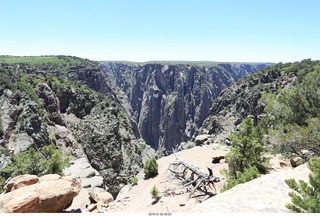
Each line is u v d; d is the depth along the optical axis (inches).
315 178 350.3
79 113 5275.6
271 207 411.8
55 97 4771.2
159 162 1416.1
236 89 5654.5
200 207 433.7
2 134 3225.9
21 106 3661.4
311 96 901.2
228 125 4562.0
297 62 4785.9
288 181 378.9
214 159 1301.7
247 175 748.0
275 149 879.1
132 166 4822.8
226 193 482.6
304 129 799.7
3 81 3944.4
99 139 4726.9
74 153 4148.6
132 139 5629.9
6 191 867.4
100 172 4298.7
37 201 733.9
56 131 4175.7
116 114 5728.3
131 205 911.0
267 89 4303.6
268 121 1027.9
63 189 820.0
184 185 942.4
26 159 1578.5
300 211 348.2
